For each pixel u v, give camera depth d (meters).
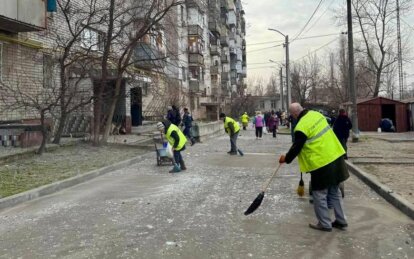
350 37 22.03
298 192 8.09
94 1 18.33
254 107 70.69
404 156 14.47
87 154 14.79
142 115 29.20
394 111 34.56
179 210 7.35
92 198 8.56
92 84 17.77
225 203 7.84
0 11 13.75
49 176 10.55
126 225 6.48
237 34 78.06
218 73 56.06
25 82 16.78
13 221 6.97
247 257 5.07
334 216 6.78
